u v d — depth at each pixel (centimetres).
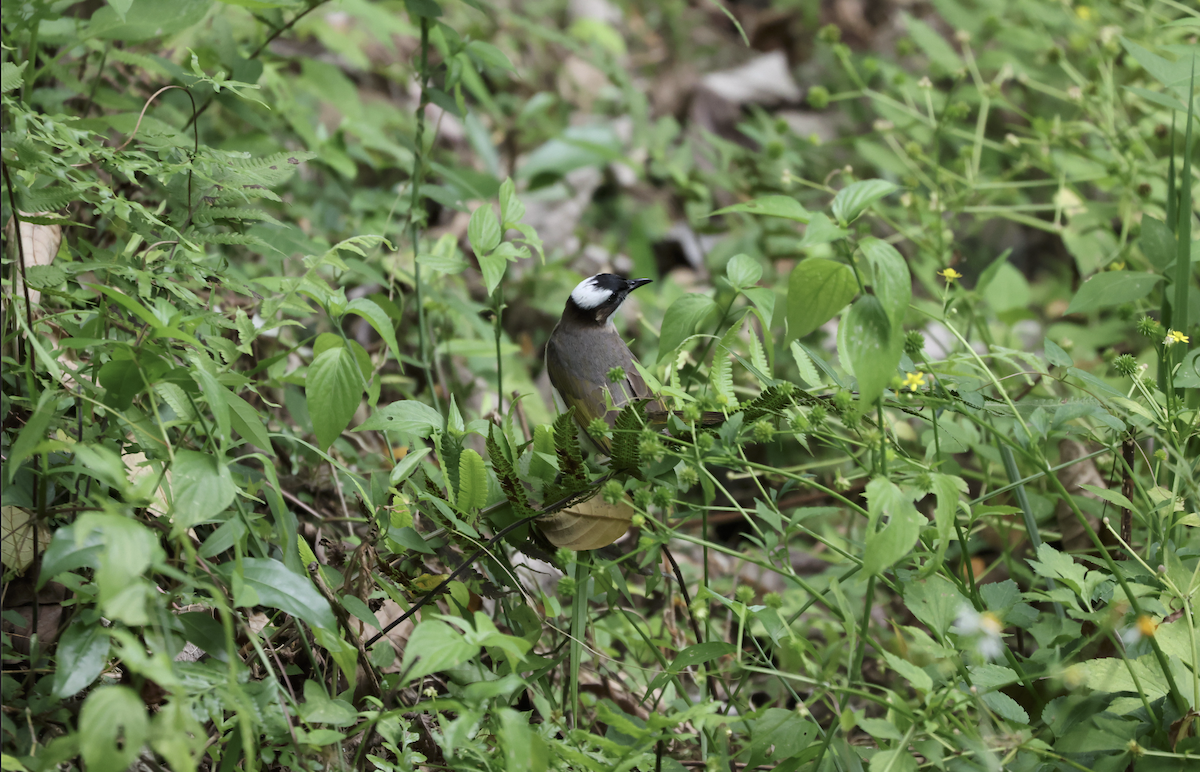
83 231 827
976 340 1165
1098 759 499
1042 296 1388
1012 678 505
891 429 582
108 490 542
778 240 1329
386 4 1410
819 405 570
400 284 1044
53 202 534
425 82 890
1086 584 527
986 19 1288
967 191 1113
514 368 1093
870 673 817
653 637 773
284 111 1050
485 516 640
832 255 1230
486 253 664
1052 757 495
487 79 1655
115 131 930
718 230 1305
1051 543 814
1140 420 587
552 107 1611
